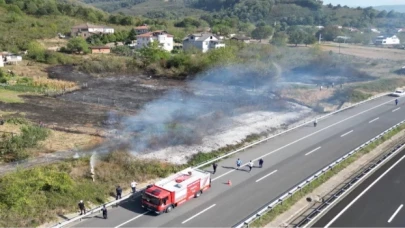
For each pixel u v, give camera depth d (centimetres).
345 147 4928
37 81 8231
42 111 6178
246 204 3369
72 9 18775
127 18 18625
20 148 4419
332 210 3309
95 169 3794
